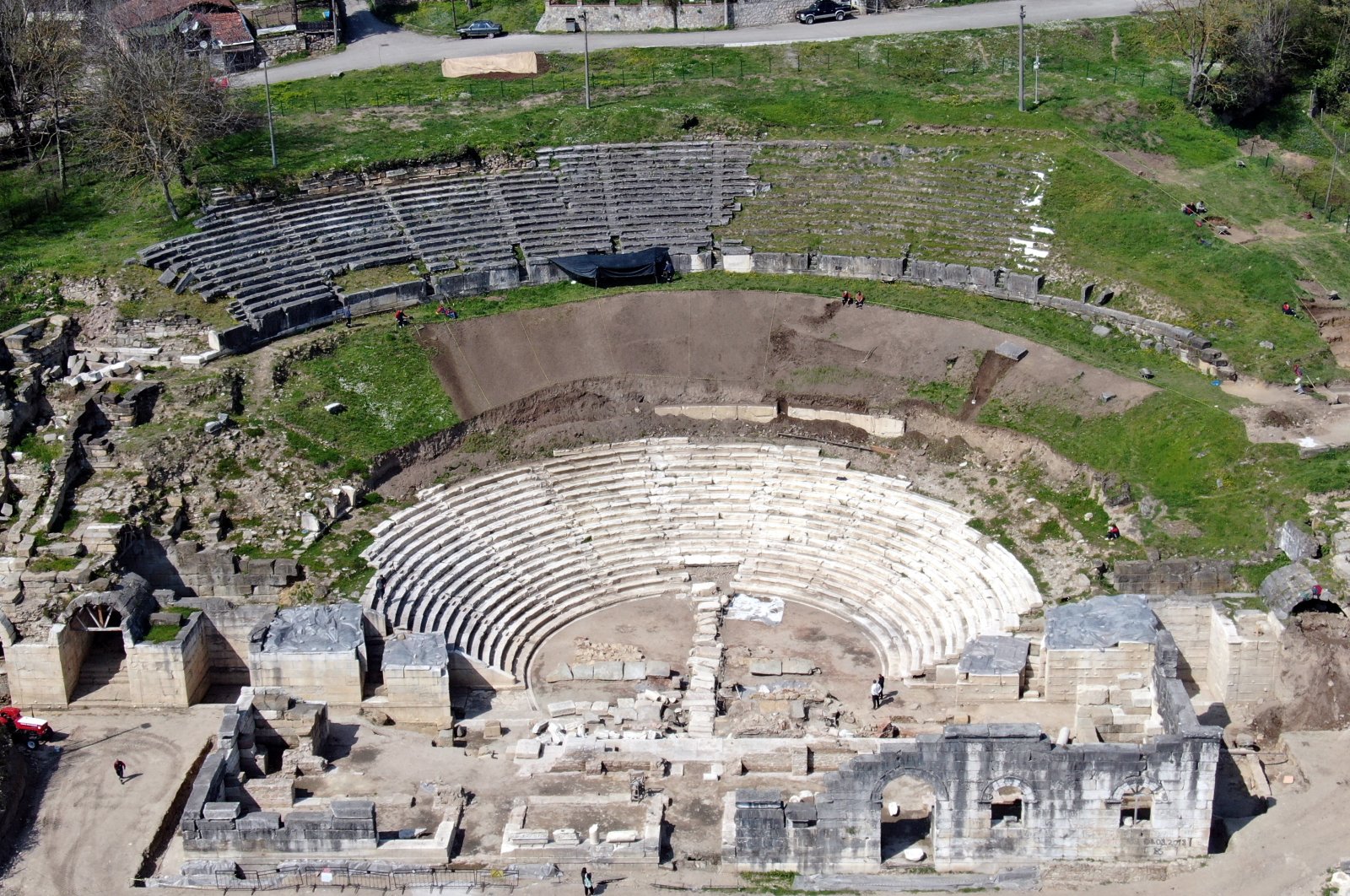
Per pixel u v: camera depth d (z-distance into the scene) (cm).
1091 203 9106
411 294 8750
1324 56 10506
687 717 6344
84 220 9006
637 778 5862
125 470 7312
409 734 6294
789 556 7438
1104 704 6044
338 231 9094
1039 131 9800
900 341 8369
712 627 6969
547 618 7100
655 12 11931
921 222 9175
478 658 6694
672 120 10038
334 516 7344
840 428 8156
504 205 9444
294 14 11806
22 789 5994
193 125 9094
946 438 7906
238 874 5525
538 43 11725
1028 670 6278
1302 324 8019
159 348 8112
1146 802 5506
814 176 9594
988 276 8669
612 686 6619
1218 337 7988
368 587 6862
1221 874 5400
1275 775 5834
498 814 5781
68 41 9694
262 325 8250
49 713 6506
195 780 5859
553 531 7562
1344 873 5306
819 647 6844
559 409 8294
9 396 7538
